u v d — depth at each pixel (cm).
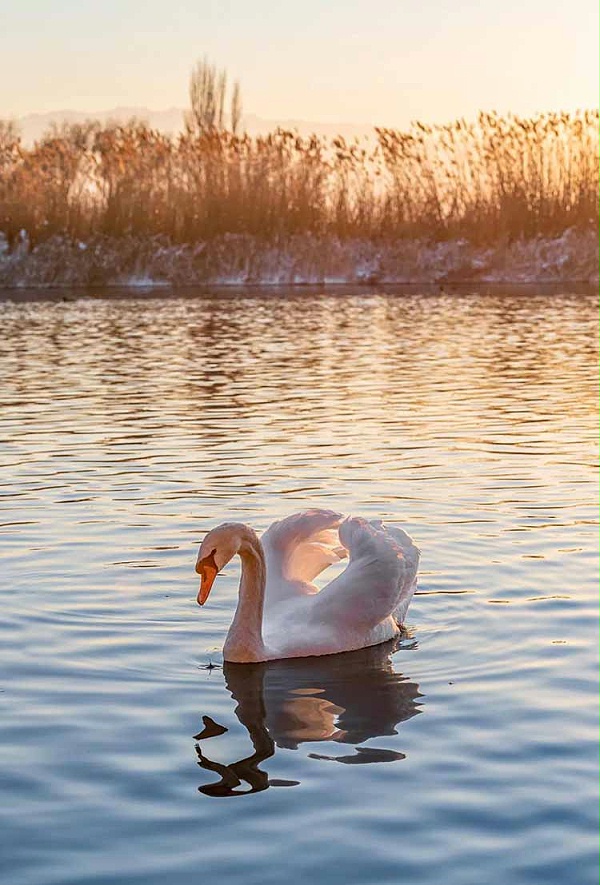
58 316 2942
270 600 689
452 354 2117
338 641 645
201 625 683
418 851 425
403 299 3438
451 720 544
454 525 892
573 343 2267
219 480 1059
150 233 4112
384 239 4225
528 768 490
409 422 1388
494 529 879
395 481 1052
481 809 455
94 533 875
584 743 512
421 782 480
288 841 434
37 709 560
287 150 4144
